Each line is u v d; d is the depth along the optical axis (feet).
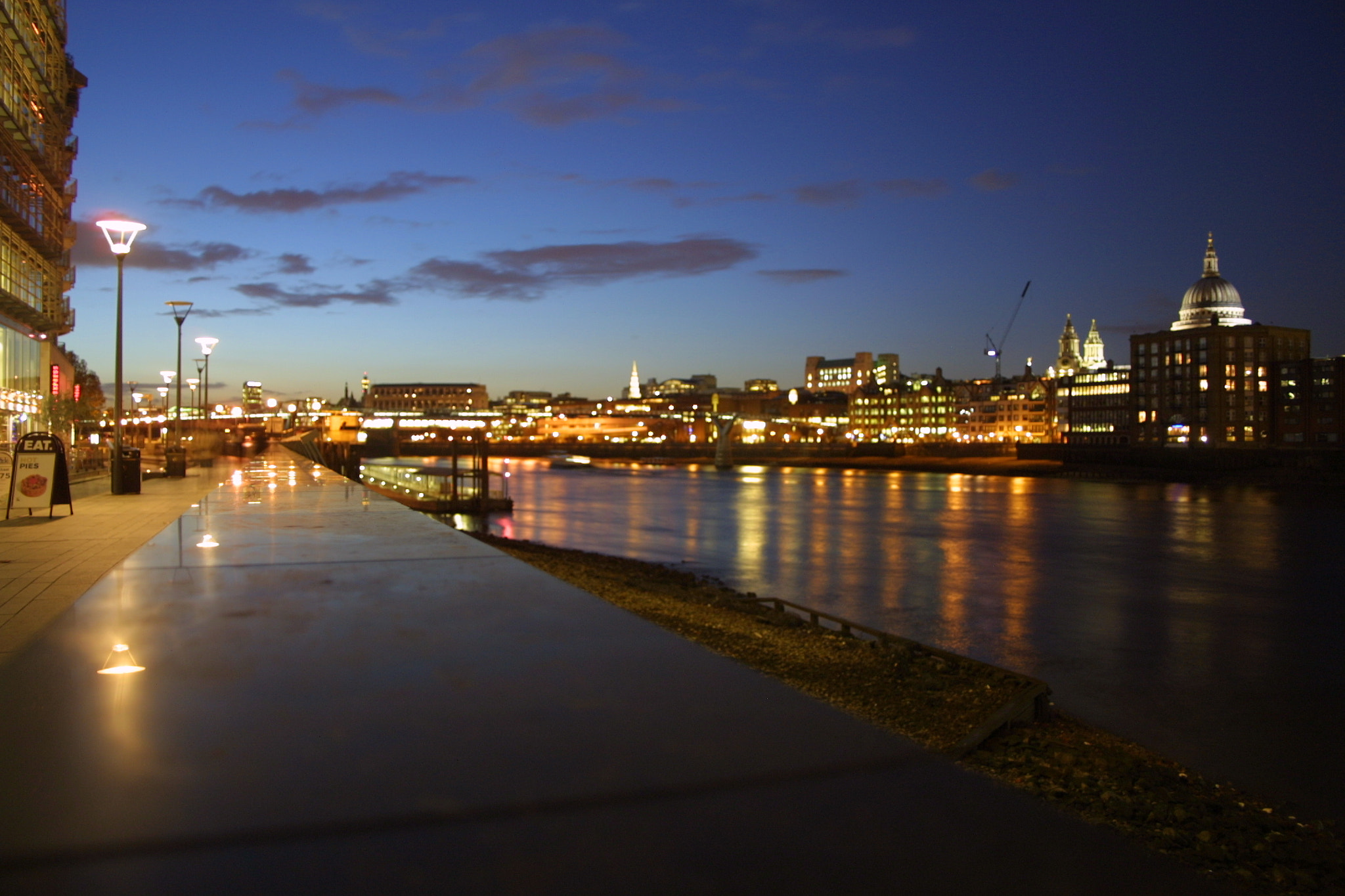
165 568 38.68
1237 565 150.10
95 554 47.39
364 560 41.42
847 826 12.82
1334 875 23.58
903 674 47.09
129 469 94.63
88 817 12.88
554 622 27.17
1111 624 95.40
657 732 16.76
